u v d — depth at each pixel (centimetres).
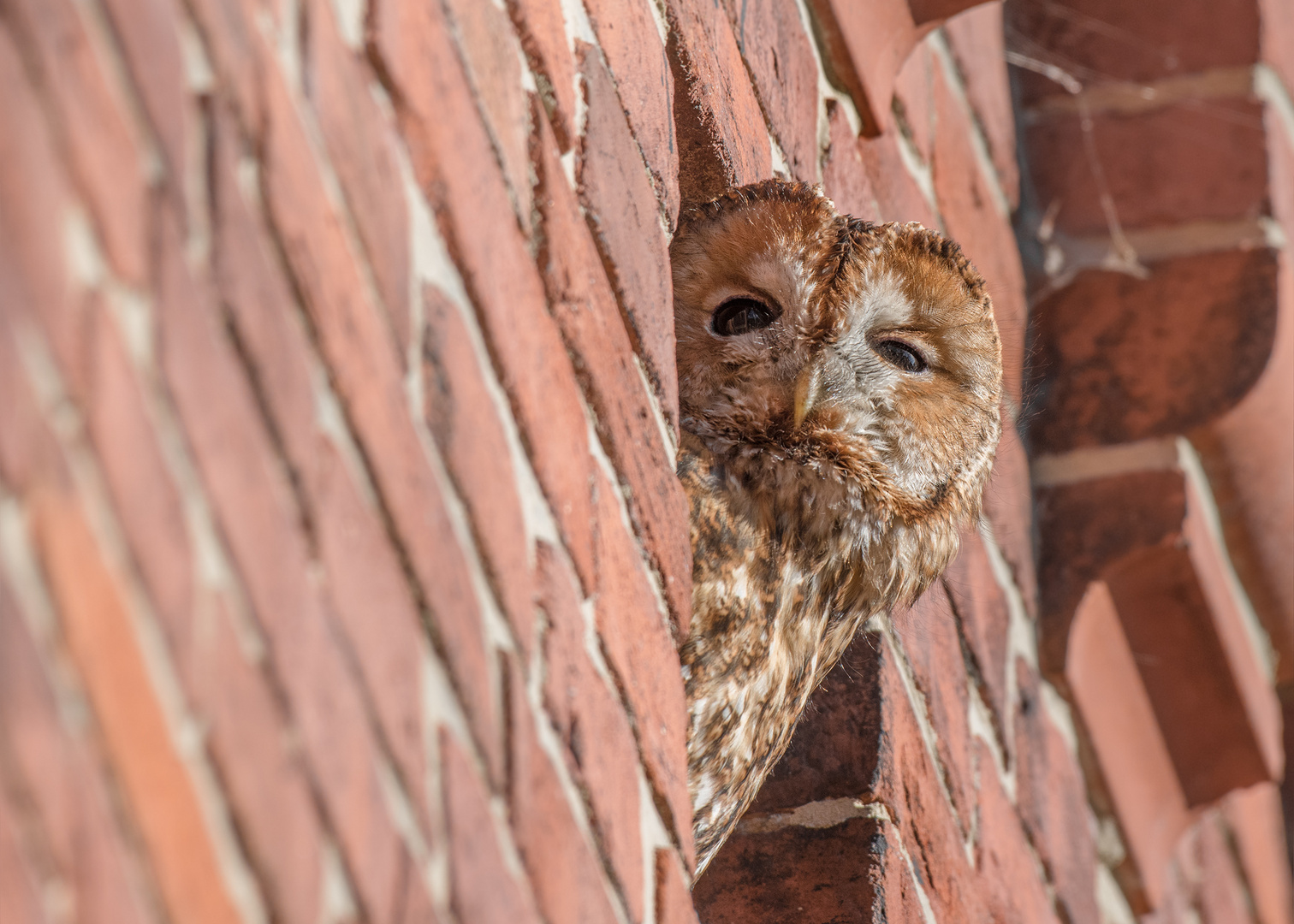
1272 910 545
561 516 474
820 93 503
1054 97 530
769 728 489
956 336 495
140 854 270
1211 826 539
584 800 458
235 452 317
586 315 477
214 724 294
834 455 491
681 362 492
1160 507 522
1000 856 507
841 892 495
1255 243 524
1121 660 526
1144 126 527
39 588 258
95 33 295
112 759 267
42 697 253
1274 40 528
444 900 366
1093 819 524
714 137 490
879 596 494
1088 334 525
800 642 490
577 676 469
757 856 496
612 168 480
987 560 516
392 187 410
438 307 426
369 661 353
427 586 387
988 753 510
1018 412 522
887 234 494
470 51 470
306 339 355
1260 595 529
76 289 278
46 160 275
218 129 334
